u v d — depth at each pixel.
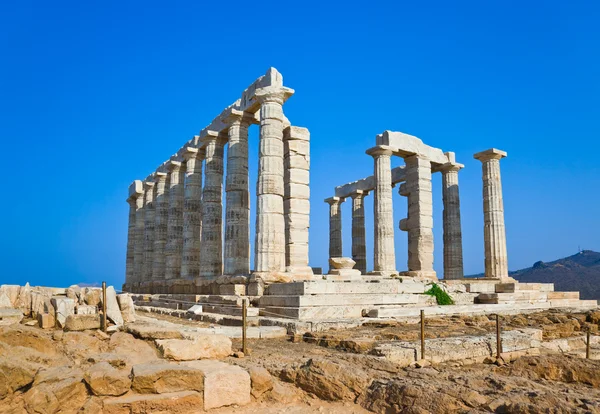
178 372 7.89
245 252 26.73
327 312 17.98
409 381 8.40
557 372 10.46
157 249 38.03
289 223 25.73
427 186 30.36
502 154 30.27
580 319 19.53
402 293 21.23
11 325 9.66
